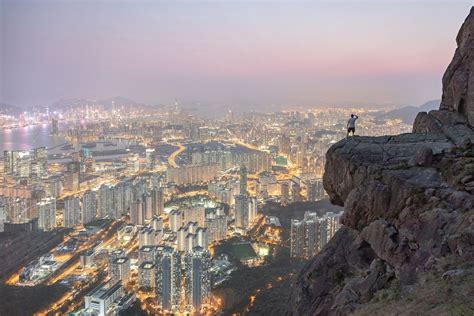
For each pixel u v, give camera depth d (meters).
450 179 12.56
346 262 13.38
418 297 9.39
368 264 12.88
